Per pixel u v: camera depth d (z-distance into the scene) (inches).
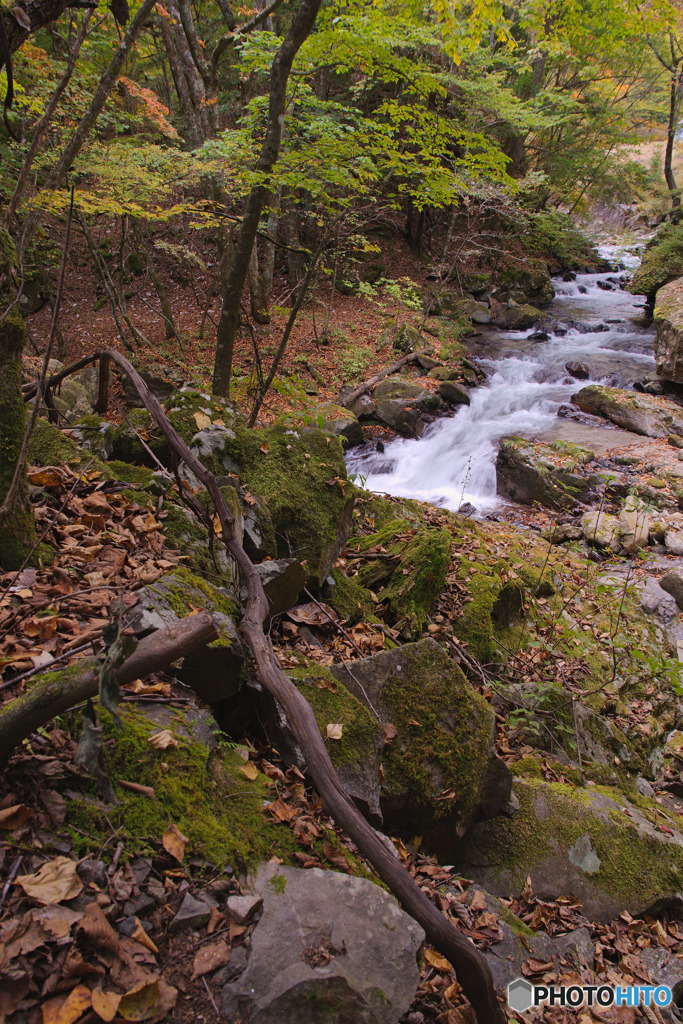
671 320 511.5
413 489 404.2
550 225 794.2
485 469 410.6
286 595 135.3
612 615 227.5
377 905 80.7
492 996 70.8
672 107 830.5
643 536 315.3
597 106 784.3
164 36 486.9
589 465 390.9
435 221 765.3
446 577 193.5
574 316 723.4
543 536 321.1
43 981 59.9
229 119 580.1
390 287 569.6
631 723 186.2
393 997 72.6
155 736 84.4
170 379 449.4
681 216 770.8
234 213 458.0
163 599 101.3
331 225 302.0
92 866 69.9
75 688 66.9
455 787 120.1
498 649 182.7
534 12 622.5
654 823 145.3
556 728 166.2
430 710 123.1
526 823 135.3
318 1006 68.8
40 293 604.7
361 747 110.3
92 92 419.5
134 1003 62.2
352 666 122.1
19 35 126.5
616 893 128.3
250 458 167.2
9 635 90.8
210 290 540.1
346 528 169.3
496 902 119.2
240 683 108.1
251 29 313.3
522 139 757.3
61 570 105.0
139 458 164.6
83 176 356.8
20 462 100.5
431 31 406.0
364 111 629.0
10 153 310.3
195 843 77.6
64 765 76.0
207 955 68.8
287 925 74.8
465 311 698.2
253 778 96.5
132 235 553.0
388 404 480.1
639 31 660.7
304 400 272.8
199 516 123.8
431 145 291.3
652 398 485.1
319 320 617.0
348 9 290.4
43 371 102.0
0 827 68.8
